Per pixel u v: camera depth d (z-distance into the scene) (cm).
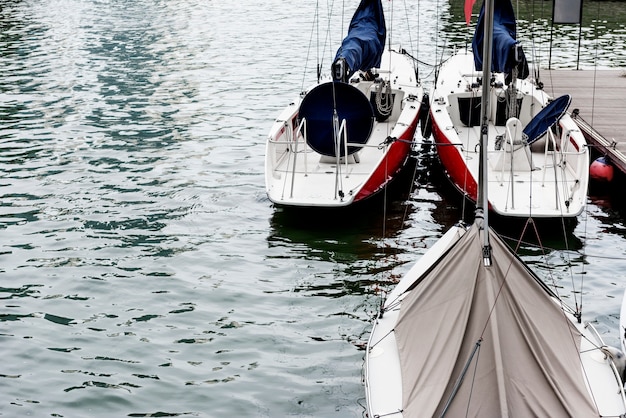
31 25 3147
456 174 1327
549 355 717
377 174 1283
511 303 739
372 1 1556
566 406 675
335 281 1112
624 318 902
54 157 1619
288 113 1455
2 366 920
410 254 1186
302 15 3281
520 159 1324
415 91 1595
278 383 889
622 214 1316
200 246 1220
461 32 2870
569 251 1188
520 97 1523
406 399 711
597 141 1455
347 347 956
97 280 1116
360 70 1505
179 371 912
